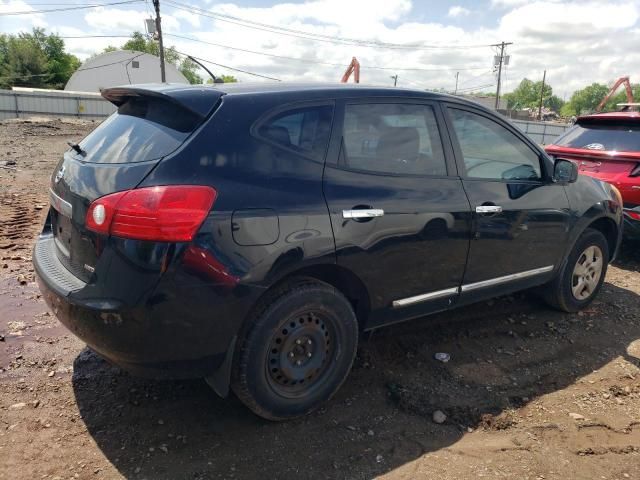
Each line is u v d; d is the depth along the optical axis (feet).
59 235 9.92
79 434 9.24
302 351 9.66
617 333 14.16
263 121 9.05
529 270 13.33
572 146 21.50
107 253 8.09
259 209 8.56
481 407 10.55
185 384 10.90
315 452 9.09
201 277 8.11
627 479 8.74
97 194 8.39
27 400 10.09
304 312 9.41
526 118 233.35
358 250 9.68
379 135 10.44
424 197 10.68
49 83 225.35
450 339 13.32
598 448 9.50
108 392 10.47
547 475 8.77
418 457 9.09
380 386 11.17
